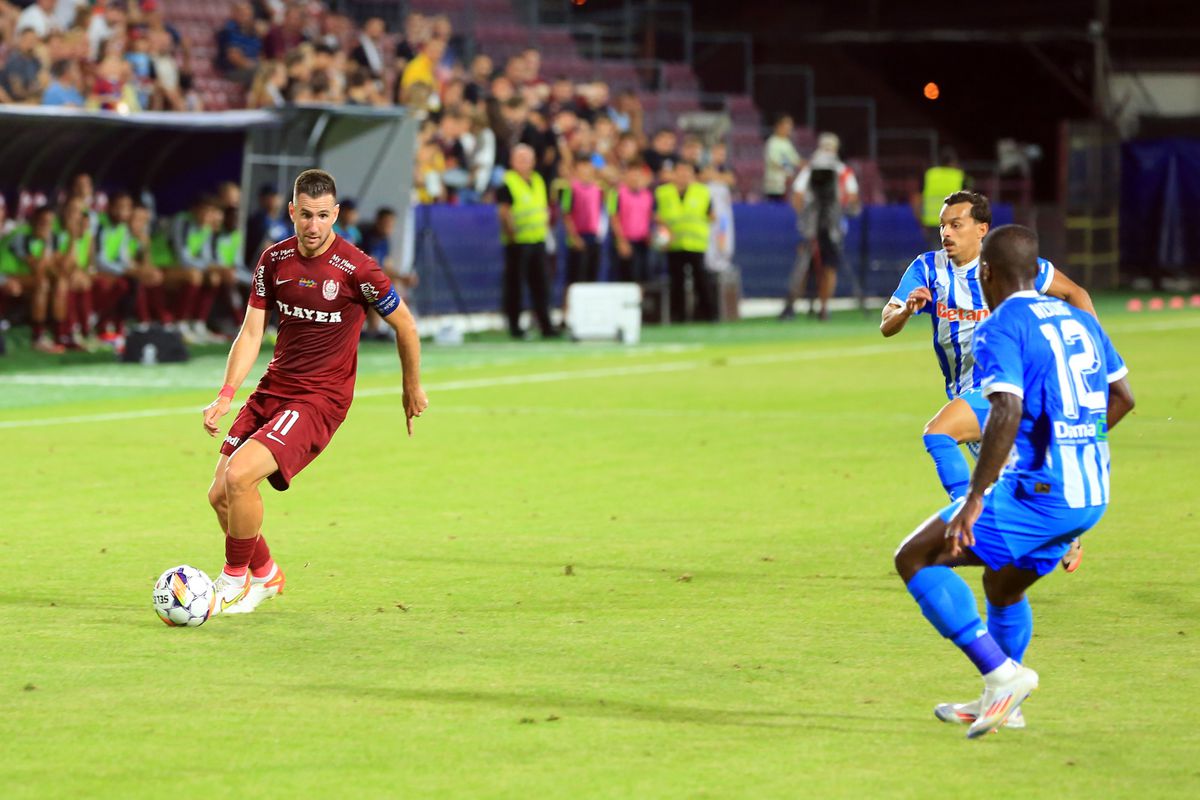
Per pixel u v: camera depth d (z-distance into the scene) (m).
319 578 31.27
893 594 29.62
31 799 18.61
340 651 25.59
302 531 36.22
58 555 33.44
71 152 82.56
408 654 25.41
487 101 99.81
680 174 101.81
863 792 18.86
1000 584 21.73
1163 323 104.00
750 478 43.62
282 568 32.19
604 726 21.50
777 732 21.23
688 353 83.62
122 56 87.94
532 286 91.44
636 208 100.06
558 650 25.62
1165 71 151.00
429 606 28.86
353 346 28.42
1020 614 21.97
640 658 25.11
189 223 84.50
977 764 19.89
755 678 23.94
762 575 31.38
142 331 75.06
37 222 77.75
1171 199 142.88
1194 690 23.27
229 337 85.69
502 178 92.69
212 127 81.75
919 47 162.75
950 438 27.44
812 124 142.38
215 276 84.25
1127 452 48.00
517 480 43.41
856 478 43.62
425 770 19.66
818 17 156.88
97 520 37.47
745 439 51.41
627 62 134.12
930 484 42.59
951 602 20.42
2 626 27.25
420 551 33.91
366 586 30.53
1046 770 19.66
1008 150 143.38
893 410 59.19
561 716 21.95
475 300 96.81
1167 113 151.25
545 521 37.38
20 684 23.59
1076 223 139.38
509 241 90.94
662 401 62.03
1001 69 160.12
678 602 29.06
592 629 27.06
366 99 92.88
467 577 31.31
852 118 151.62
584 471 44.94
